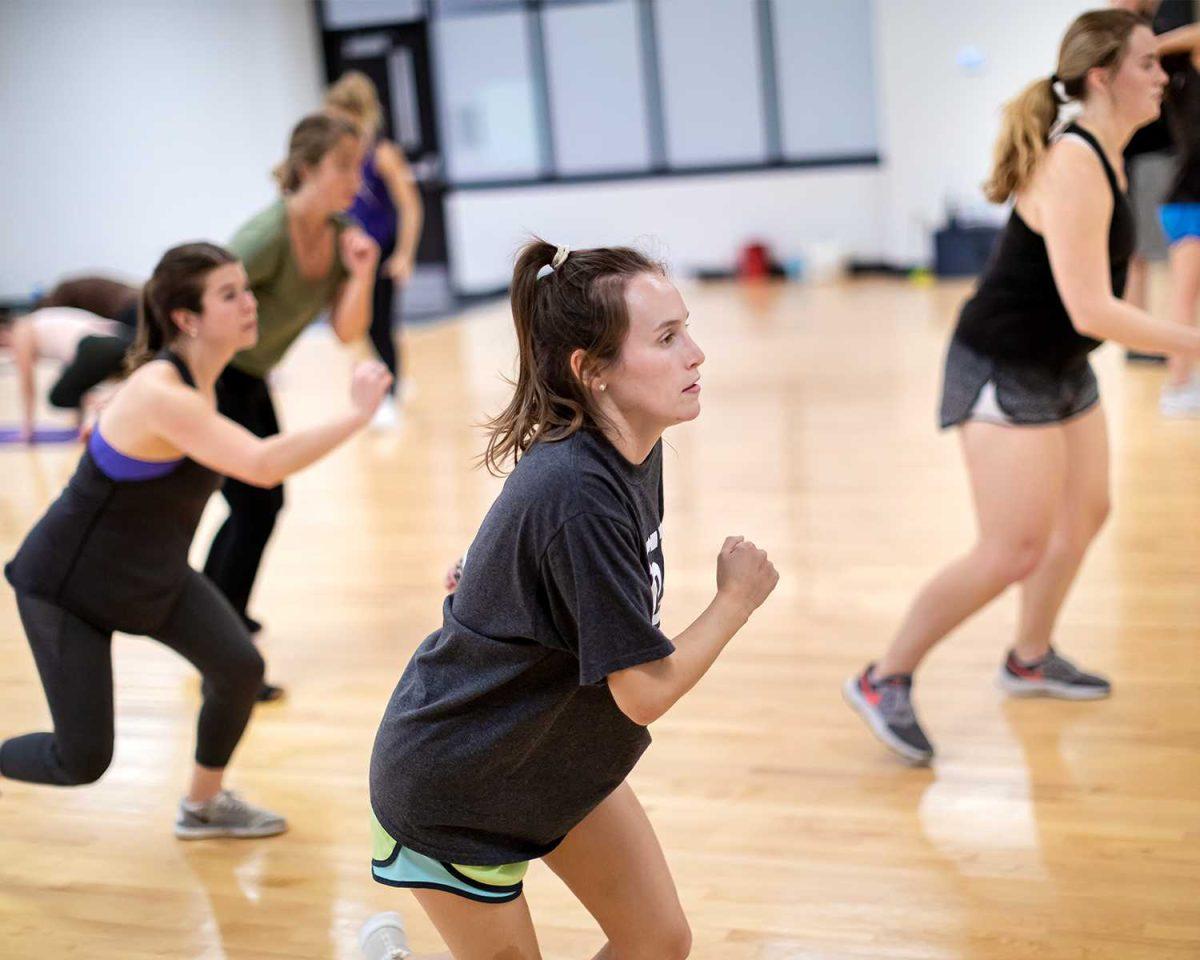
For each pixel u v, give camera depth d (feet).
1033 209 9.34
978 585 9.72
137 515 8.44
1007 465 9.54
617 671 5.22
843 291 36.65
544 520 5.18
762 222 41.11
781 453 19.48
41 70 40.34
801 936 7.84
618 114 41.75
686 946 6.41
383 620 13.88
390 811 5.77
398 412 24.43
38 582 8.39
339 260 12.34
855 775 9.86
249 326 8.80
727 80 40.57
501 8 41.68
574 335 5.31
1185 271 19.33
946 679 11.45
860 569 14.30
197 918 8.43
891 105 37.32
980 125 36.17
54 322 22.54
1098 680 10.90
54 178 40.88
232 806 9.46
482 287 43.88
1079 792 9.37
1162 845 8.57
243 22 39.86
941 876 8.39
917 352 26.37
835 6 39.22
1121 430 18.92
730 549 5.59
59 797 10.24
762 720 10.89
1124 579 13.34
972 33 35.68
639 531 5.41
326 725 11.37
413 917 8.32
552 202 42.83
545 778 5.74
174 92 40.11
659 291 5.33
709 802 9.59
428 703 5.67
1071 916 7.85
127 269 41.11
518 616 5.34
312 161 11.71
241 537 12.67
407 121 42.96
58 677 8.39
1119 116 9.20
